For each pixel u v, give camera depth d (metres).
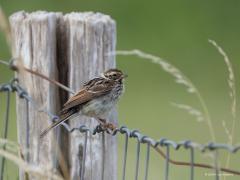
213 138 10.07
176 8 34.75
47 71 11.34
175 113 28.09
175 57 33.16
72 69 11.32
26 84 11.37
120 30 34.22
